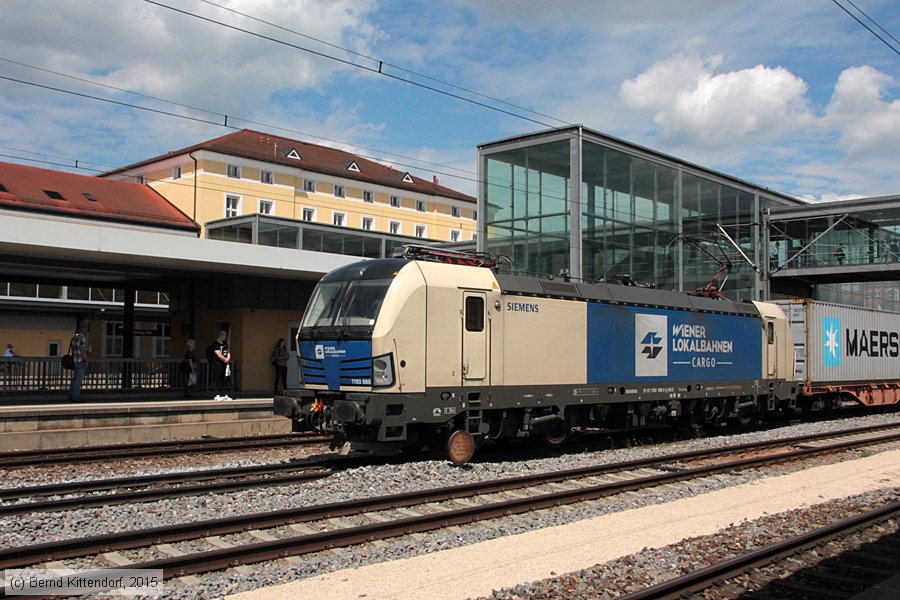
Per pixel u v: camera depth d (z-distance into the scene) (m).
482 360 13.90
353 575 7.25
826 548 8.37
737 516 10.13
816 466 14.48
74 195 45.81
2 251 18.28
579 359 15.67
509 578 7.23
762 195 37.06
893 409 31.23
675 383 17.81
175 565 7.09
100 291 42.47
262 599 6.57
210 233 40.47
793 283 39.38
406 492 10.93
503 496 11.05
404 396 12.72
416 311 13.02
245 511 9.74
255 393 23.78
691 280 32.59
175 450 15.09
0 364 20.34
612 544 8.53
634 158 30.27
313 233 38.34
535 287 15.11
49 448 15.88
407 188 67.50
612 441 17.27
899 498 11.33
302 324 14.32
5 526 8.59
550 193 28.42
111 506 9.76
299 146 63.72
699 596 6.77
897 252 33.50
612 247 29.02
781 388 21.36
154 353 43.19
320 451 15.84
